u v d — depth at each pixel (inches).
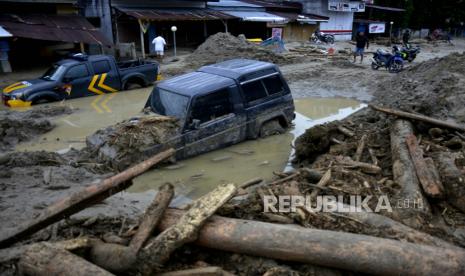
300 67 746.8
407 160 224.1
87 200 164.6
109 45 810.8
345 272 139.3
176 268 144.7
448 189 194.9
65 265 135.6
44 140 355.9
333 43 1380.4
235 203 185.8
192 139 299.6
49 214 162.6
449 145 259.0
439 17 1966.0
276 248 140.6
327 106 487.2
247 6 1267.2
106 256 147.6
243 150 323.0
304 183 212.4
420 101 396.8
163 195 165.2
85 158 290.8
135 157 276.1
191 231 141.8
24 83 485.1
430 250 133.2
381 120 327.0
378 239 138.3
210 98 310.2
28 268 139.2
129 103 486.6
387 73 684.7
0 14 755.4
